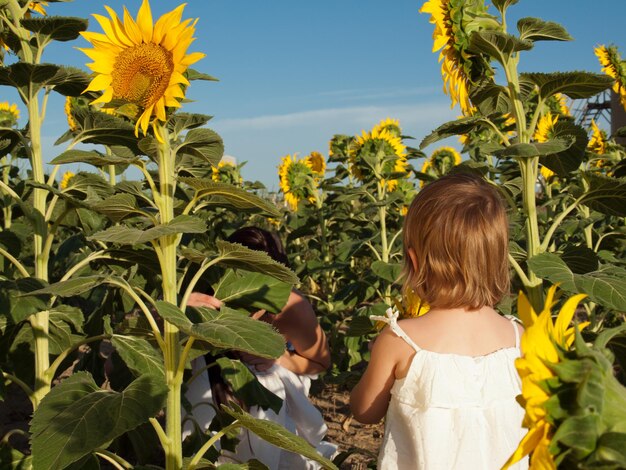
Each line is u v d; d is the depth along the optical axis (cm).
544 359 80
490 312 212
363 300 630
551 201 612
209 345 275
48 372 289
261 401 289
